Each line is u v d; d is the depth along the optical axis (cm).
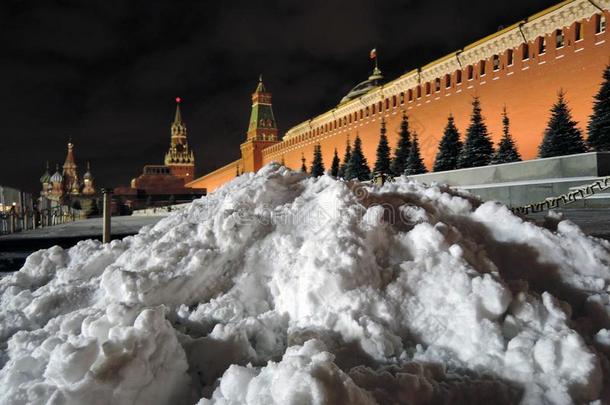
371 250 336
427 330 286
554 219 439
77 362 234
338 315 291
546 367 240
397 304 300
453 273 304
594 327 297
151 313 255
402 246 352
